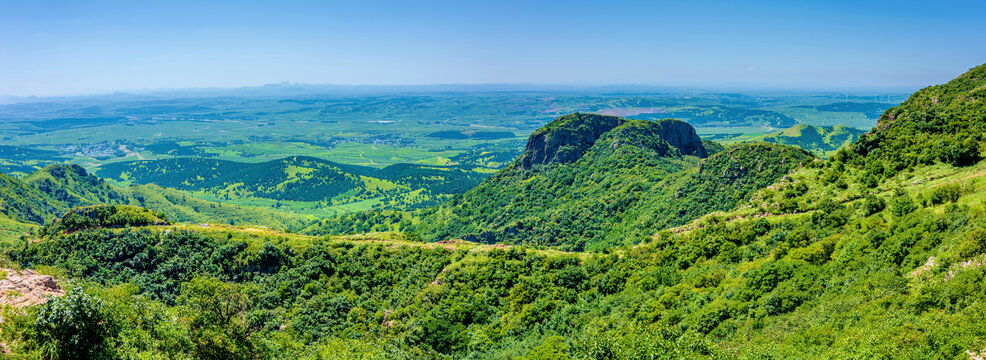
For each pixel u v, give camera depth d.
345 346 68.06
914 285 48.75
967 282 42.59
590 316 75.62
